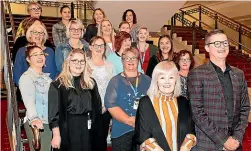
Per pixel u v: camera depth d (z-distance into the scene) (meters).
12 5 10.20
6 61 3.86
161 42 4.06
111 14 9.27
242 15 11.42
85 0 9.70
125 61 3.10
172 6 9.48
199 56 8.22
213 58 2.65
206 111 2.59
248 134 5.21
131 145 2.99
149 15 9.63
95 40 3.46
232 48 9.59
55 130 2.75
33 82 2.99
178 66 3.61
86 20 9.12
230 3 12.03
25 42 4.04
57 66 3.71
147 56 4.27
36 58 3.04
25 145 3.55
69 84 2.80
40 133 2.98
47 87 3.05
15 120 2.90
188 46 9.22
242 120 2.63
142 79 3.13
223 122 2.56
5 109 5.66
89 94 2.86
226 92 2.60
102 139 2.94
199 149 2.61
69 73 2.83
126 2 9.00
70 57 2.83
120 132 3.04
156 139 2.42
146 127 2.43
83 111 2.81
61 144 2.75
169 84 2.45
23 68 3.60
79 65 2.81
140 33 4.23
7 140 4.25
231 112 2.59
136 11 9.41
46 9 10.62
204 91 2.60
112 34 4.27
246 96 2.69
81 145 2.79
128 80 3.09
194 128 2.58
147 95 2.53
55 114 2.77
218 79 2.59
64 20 5.04
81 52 2.86
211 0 12.12
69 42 3.84
